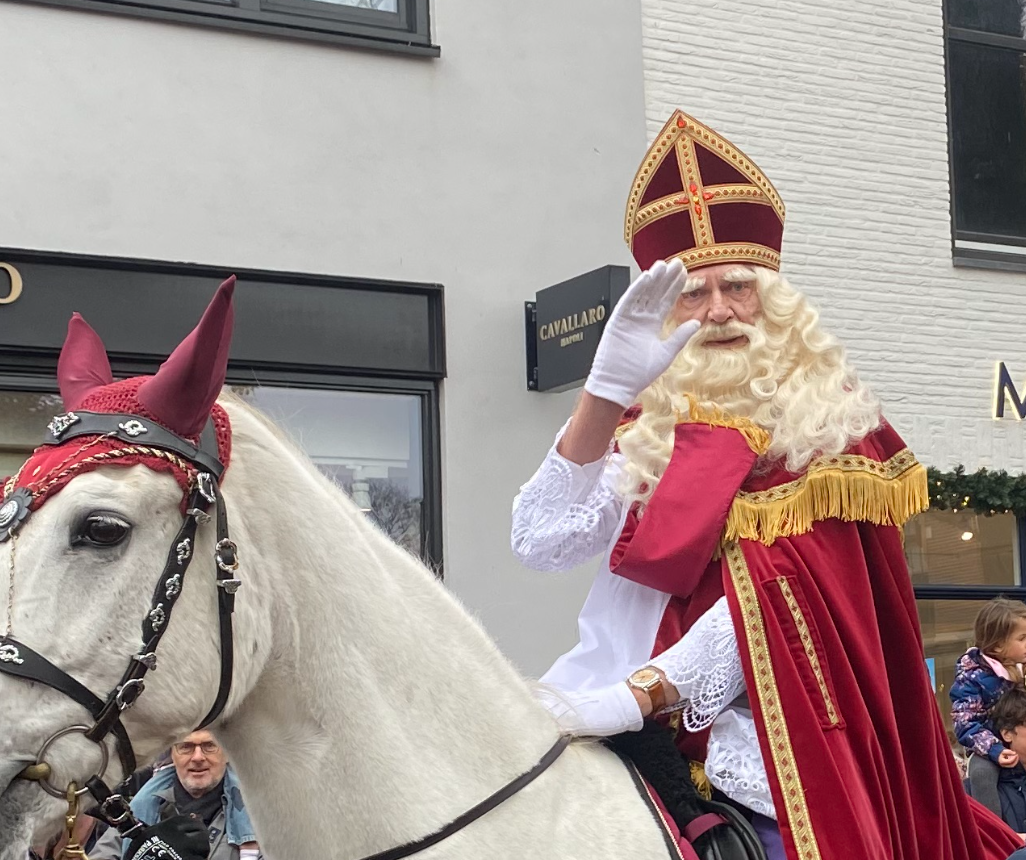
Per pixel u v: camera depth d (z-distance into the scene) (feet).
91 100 19.51
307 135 20.67
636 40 23.27
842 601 7.90
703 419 8.36
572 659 8.39
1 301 18.74
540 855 6.61
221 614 6.04
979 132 27.14
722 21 24.34
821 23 25.26
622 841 6.88
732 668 7.63
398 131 21.26
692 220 8.93
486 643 7.20
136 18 19.86
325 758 6.37
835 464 8.08
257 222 20.21
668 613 8.10
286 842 6.42
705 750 7.81
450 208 21.44
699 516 7.88
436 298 21.22
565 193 22.27
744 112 24.38
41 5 19.36
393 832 6.35
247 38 20.51
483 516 20.93
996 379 25.90
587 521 8.13
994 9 27.71
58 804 5.63
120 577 5.80
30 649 5.58
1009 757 16.40
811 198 24.86
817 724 7.43
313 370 20.33
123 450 5.92
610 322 7.45
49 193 19.10
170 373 6.07
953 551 25.85
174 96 19.97
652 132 23.48
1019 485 25.32
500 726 6.87
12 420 18.81
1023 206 27.20
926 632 25.32
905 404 25.21
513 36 22.30
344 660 6.46
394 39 21.36
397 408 21.09
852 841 7.17
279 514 6.45
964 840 8.25
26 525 5.74
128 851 7.70
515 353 21.50
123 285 19.44
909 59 25.98
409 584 6.97
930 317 25.61
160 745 5.91
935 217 25.85
